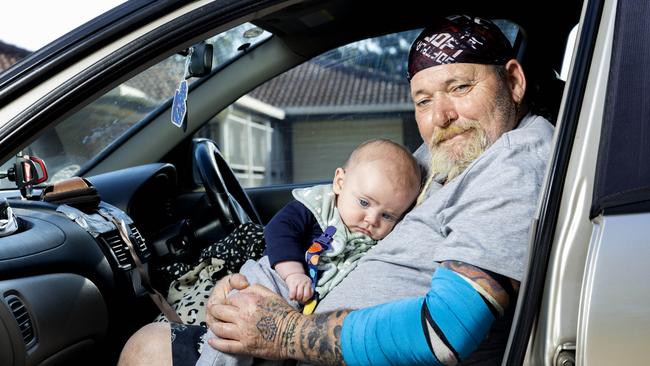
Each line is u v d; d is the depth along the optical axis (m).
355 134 18.30
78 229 1.88
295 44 2.66
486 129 1.58
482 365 1.41
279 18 2.35
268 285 1.59
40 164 1.86
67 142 2.98
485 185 1.41
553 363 1.14
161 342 1.59
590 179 1.16
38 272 1.69
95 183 2.31
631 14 1.20
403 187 1.61
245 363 1.50
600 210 1.13
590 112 1.18
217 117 2.96
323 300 1.53
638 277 1.11
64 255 1.77
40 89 1.20
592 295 1.11
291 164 18.89
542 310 1.16
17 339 1.55
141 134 2.89
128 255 1.97
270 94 17.84
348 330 1.37
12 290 1.58
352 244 1.63
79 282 1.77
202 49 1.74
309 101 18.22
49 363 1.68
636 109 1.16
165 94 2.88
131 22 1.23
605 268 1.11
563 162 1.18
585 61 1.21
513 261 1.31
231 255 1.92
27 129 1.20
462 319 1.29
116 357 1.95
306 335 1.40
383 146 1.65
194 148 2.90
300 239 1.68
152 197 2.37
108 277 1.88
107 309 1.87
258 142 18.44
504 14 2.34
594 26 1.22
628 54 1.18
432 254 1.47
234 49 2.76
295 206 1.72
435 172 1.62
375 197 1.60
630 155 1.14
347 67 3.27
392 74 3.80
